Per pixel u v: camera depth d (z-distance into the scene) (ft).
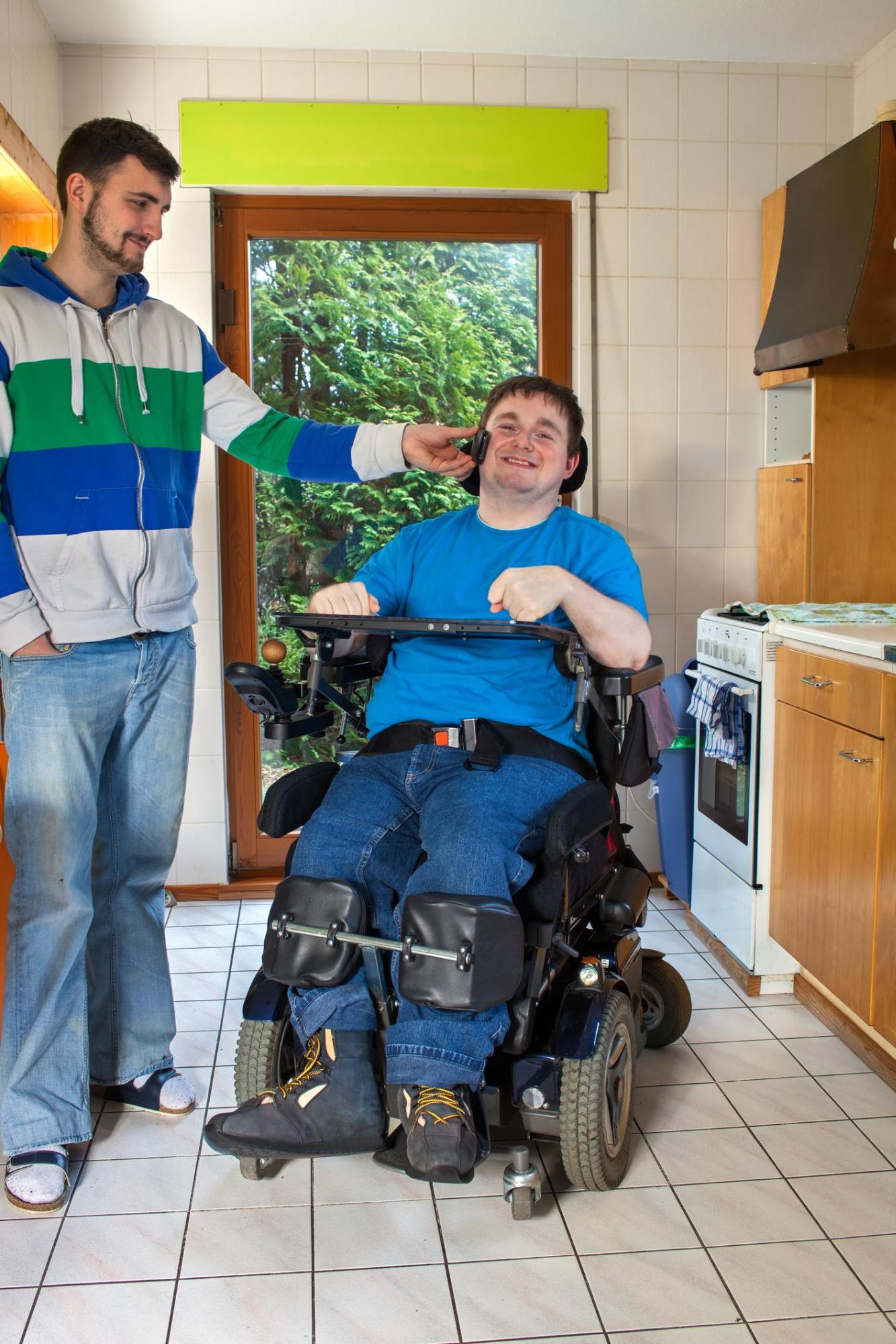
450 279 11.41
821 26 10.30
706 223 11.25
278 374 11.33
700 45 10.72
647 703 6.57
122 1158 6.56
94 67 10.52
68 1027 6.32
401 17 10.02
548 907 5.64
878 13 10.03
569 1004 5.80
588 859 5.94
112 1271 5.52
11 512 6.08
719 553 11.59
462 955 4.97
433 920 5.06
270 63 10.66
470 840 5.42
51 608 6.12
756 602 11.61
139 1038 7.04
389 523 11.64
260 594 11.58
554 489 6.59
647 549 11.51
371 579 6.81
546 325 11.46
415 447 7.08
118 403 6.25
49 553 6.09
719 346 11.38
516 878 5.55
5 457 6.01
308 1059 5.67
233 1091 7.31
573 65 10.94
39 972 6.21
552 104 10.96
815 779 8.07
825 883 7.89
